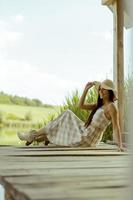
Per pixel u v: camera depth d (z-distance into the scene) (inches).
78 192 72.2
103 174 94.4
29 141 185.2
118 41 216.8
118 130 167.0
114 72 220.1
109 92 180.1
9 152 148.9
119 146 163.5
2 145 183.2
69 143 178.5
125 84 213.9
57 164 113.8
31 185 79.0
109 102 180.2
